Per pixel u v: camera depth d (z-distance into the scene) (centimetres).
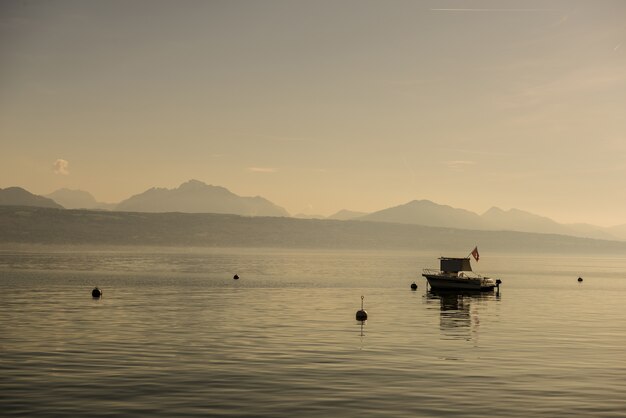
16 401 3650
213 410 3512
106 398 3725
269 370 4491
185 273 19512
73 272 19088
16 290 11838
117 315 7812
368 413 3478
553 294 12900
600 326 7238
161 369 4497
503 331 6731
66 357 4922
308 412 3488
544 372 4500
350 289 13225
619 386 4103
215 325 6912
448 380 4225
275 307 9056
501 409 3569
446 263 13362
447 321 7638
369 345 5622
